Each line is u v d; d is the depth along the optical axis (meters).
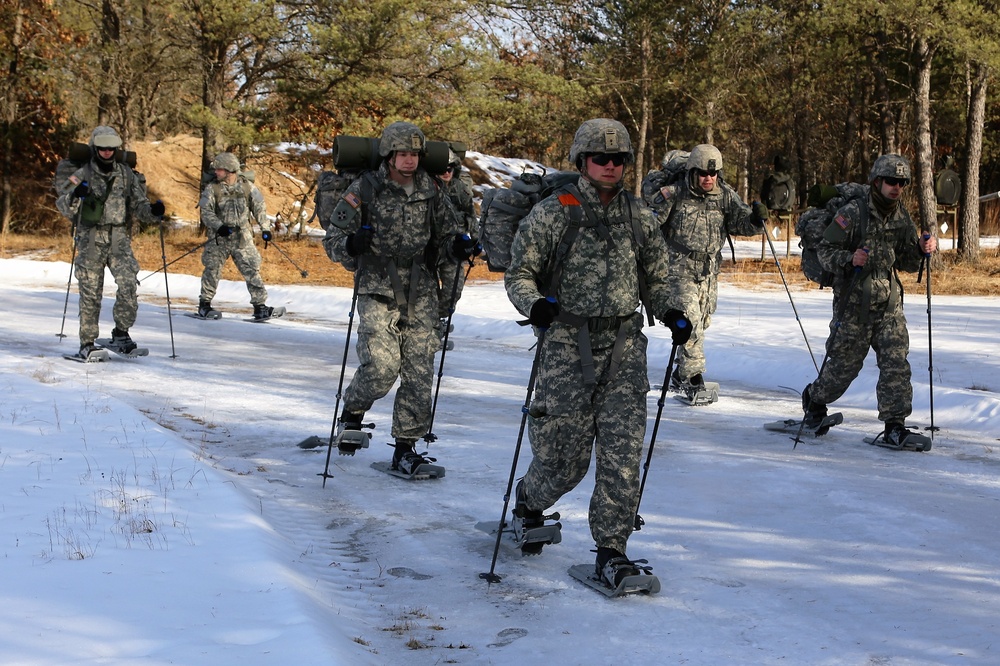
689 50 31.91
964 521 5.93
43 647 3.48
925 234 7.74
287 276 21.89
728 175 44.28
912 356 11.80
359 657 3.70
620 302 4.71
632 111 34.41
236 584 4.22
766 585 4.87
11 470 6.00
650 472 7.05
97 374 10.06
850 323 7.91
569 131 32.97
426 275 6.65
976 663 3.94
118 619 3.79
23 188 32.84
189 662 3.38
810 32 27.61
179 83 33.59
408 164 6.29
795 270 23.38
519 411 9.19
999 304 17.27
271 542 4.94
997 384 10.01
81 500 5.43
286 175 33.31
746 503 6.30
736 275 22.52
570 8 31.42
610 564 4.70
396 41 26.05
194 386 9.79
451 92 28.12
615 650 4.08
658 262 4.83
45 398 8.23
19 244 28.33
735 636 4.23
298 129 28.70
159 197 31.92
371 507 6.11
